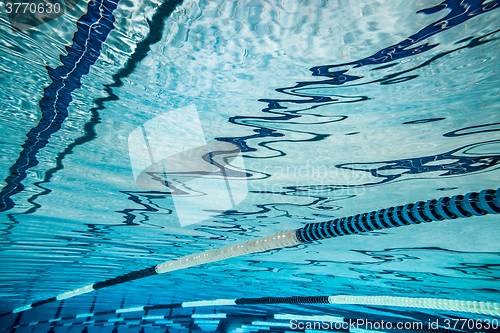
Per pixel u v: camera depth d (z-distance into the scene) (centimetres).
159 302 618
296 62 146
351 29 130
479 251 237
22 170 208
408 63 140
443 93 152
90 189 233
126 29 134
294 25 132
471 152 178
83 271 380
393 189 215
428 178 201
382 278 324
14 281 405
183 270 392
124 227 286
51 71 149
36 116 171
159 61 149
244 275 401
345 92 158
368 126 177
